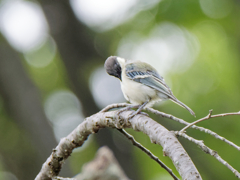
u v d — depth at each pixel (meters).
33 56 18.47
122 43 16.36
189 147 12.92
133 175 14.30
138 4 15.61
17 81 14.49
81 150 16.23
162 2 15.20
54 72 18.33
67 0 15.54
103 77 16.09
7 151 16.89
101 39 16.25
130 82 7.56
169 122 13.84
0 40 14.78
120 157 14.52
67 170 13.37
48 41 18.23
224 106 13.54
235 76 14.61
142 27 15.94
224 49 15.40
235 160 12.36
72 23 15.66
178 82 14.91
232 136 12.62
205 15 15.00
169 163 13.76
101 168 5.38
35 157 16.62
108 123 5.30
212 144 12.66
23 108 14.33
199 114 13.27
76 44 15.77
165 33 15.66
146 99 7.50
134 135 14.48
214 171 12.92
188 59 15.48
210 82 14.56
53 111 17.77
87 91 15.70
